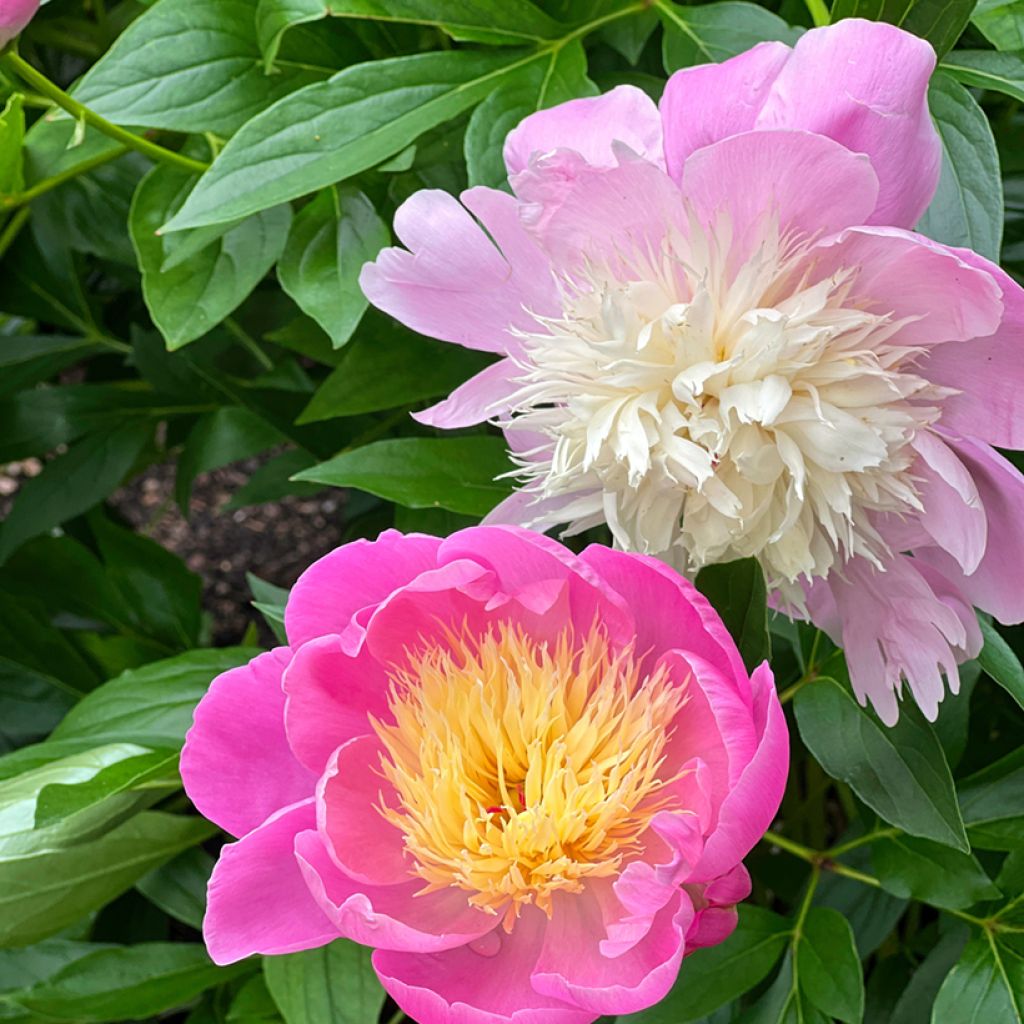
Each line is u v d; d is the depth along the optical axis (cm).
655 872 32
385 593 36
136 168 62
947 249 33
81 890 51
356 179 48
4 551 65
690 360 36
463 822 36
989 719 57
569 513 39
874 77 35
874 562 37
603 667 37
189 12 47
